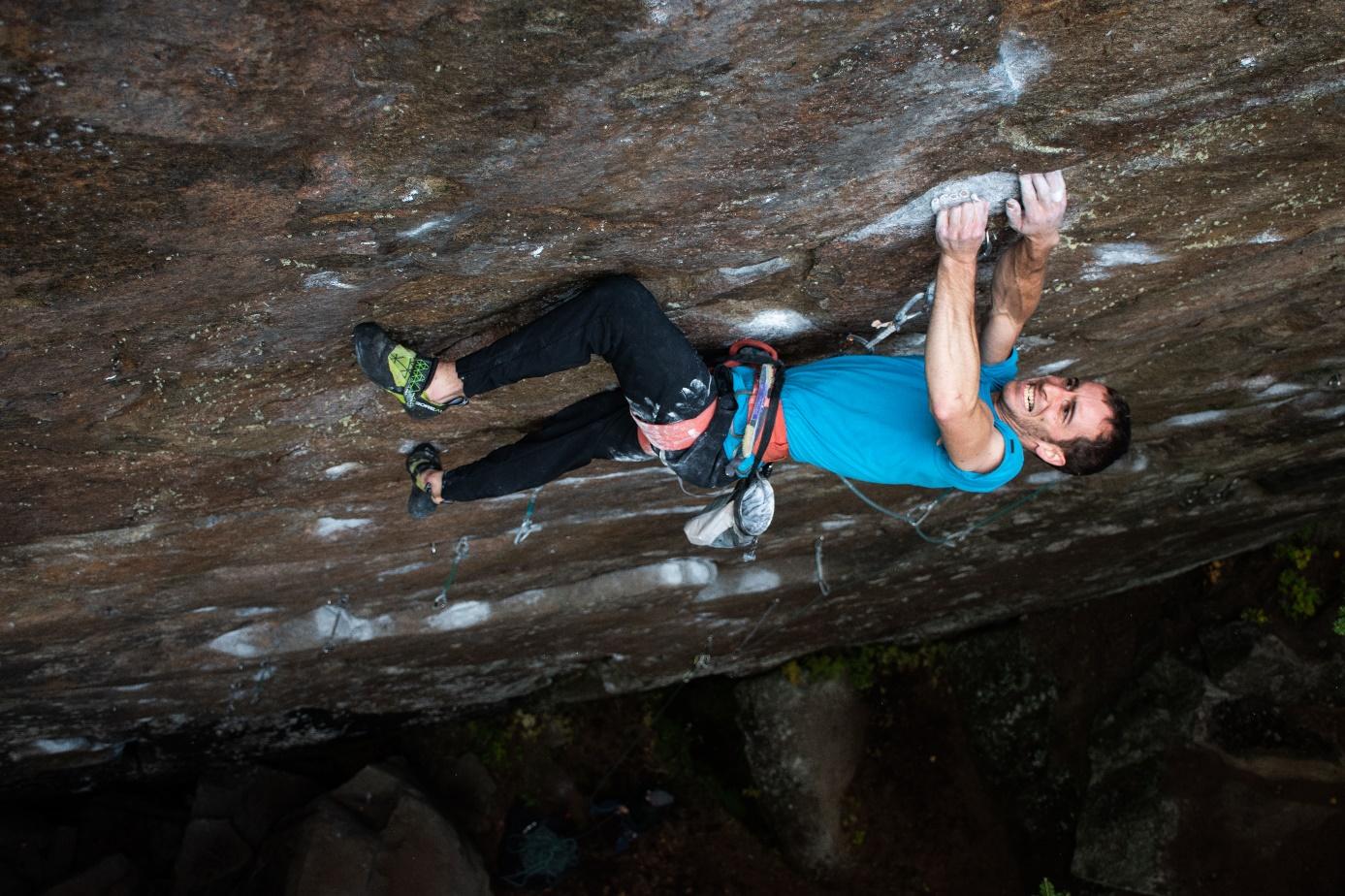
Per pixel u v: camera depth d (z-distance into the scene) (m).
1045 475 5.96
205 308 2.55
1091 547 7.66
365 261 2.47
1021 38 2.15
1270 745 8.28
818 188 2.55
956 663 10.04
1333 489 7.39
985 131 2.44
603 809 9.62
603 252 2.67
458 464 3.95
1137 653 9.12
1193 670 8.70
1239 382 4.81
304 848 7.77
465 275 2.65
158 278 2.35
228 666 5.98
